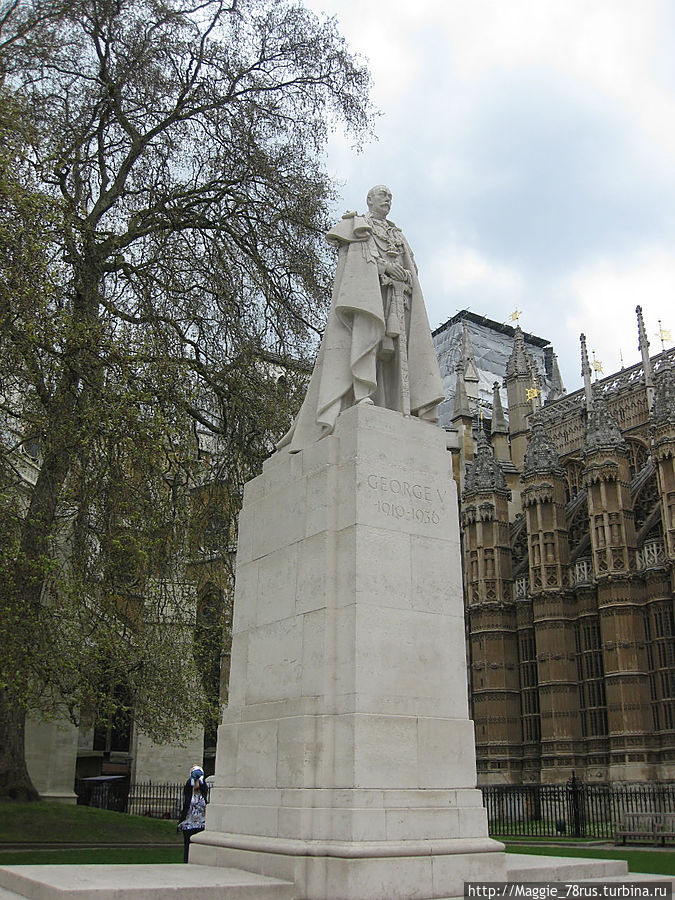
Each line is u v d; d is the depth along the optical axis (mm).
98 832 18375
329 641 7844
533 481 46688
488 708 46031
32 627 15602
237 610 9711
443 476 8922
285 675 8328
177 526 19125
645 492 44812
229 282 21688
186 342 21438
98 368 17906
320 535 8328
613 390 51562
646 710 38969
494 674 46594
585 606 43438
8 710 17609
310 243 23469
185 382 19156
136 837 18266
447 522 8703
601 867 8375
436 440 9047
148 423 17609
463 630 8367
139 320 20734
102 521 17359
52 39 21109
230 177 23625
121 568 18031
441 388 9500
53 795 28531
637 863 13305
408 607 8039
